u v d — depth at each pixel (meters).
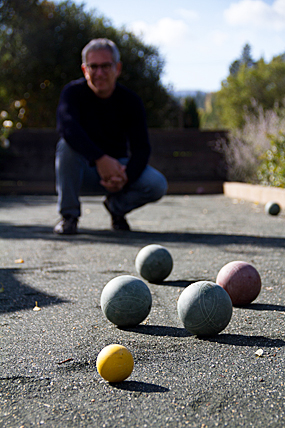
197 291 1.85
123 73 18.62
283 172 7.25
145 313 1.96
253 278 2.26
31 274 2.92
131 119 4.34
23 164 10.20
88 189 4.66
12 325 1.99
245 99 37.28
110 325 2.00
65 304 2.30
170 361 1.62
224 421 1.23
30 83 16.64
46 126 17.55
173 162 10.35
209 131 10.30
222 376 1.50
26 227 5.03
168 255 2.73
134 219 5.73
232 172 9.67
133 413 1.27
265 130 8.41
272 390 1.40
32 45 16.02
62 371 1.54
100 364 1.44
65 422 1.23
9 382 1.46
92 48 3.99
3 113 9.86
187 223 5.33
